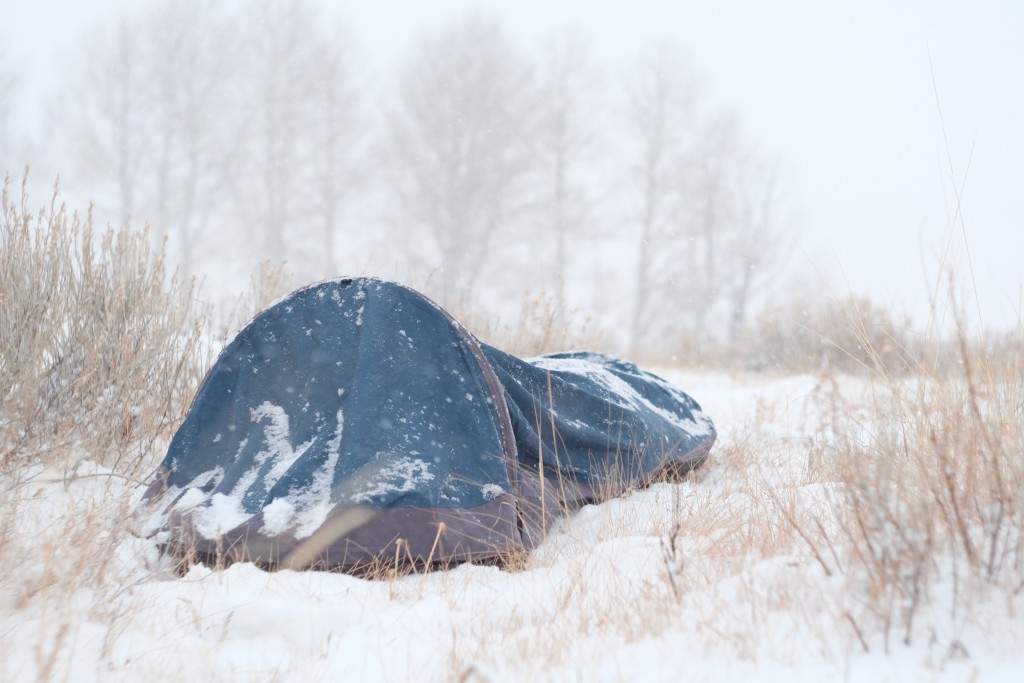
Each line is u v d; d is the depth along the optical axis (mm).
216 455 4777
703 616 3314
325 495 4324
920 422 4191
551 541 4730
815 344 13039
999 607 3104
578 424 5332
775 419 8438
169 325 5969
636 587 3766
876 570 3162
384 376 4605
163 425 5562
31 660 3107
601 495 5324
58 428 5176
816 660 2934
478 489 4500
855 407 5641
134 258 5781
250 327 4941
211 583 3875
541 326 9727
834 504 4270
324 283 4934
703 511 4621
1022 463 3758
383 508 4203
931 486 3473
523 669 3117
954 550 3316
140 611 3541
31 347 5168
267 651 3355
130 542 4207
